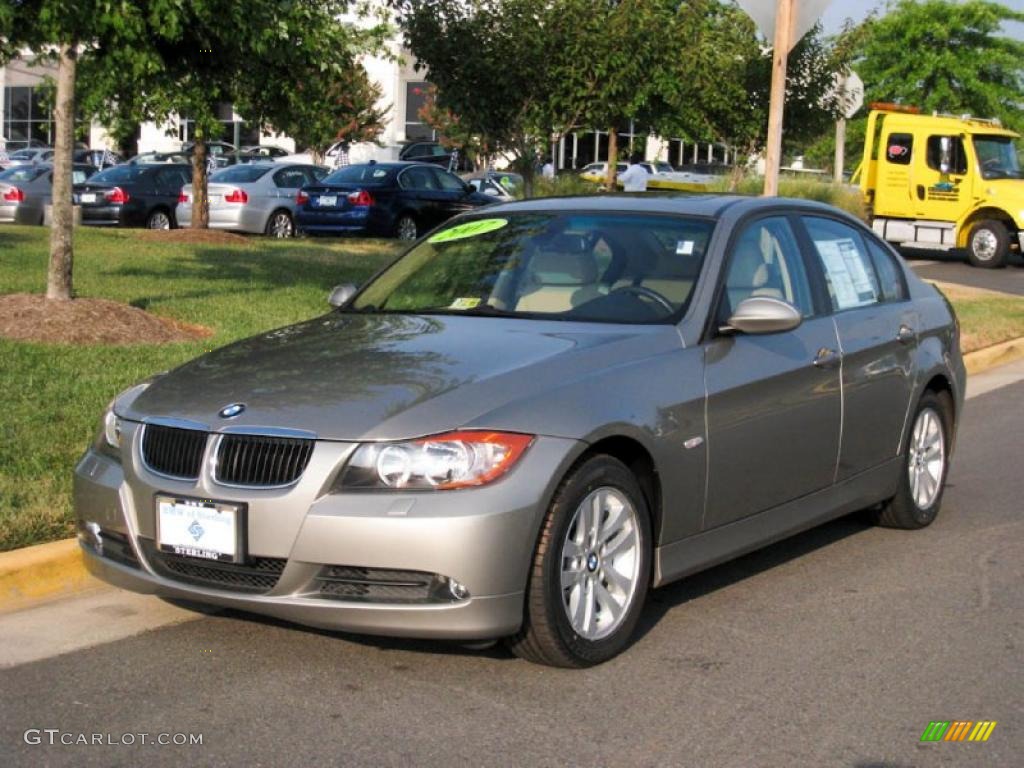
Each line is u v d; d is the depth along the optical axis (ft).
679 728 14.23
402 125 162.50
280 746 13.65
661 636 17.21
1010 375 41.29
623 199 20.52
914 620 18.07
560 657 15.39
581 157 163.43
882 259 23.00
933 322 23.36
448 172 76.64
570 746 13.71
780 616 18.16
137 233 65.41
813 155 160.66
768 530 18.79
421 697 14.96
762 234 19.81
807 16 33.91
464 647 16.51
